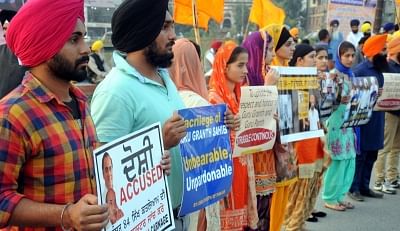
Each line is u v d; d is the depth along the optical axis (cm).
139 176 190
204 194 266
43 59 165
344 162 498
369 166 558
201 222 287
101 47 1013
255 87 322
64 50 167
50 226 161
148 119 227
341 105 471
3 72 256
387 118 572
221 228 325
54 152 165
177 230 255
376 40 530
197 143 260
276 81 349
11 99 163
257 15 534
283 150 365
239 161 325
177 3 496
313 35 1569
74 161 170
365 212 511
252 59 366
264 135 336
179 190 253
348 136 498
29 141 161
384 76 520
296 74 374
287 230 432
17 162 159
